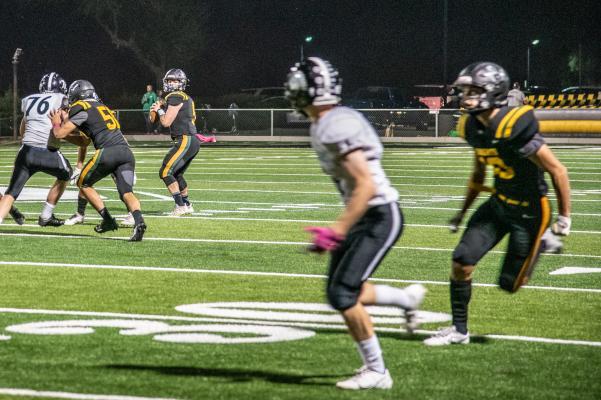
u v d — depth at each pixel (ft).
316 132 37.91
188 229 91.81
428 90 453.58
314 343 47.55
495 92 44.37
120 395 38.37
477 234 46.37
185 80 103.04
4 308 55.36
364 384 39.40
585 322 53.06
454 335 47.75
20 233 87.92
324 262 72.74
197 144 102.89
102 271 67.97
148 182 147.43
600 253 79.15
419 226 94.68
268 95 388.57
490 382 40.91
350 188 38.73
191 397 38.22
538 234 45.24
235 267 70.23
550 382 41.04
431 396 38.75
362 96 347.77
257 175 159.94
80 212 94.84
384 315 54.95
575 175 159.43
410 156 210.18
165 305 56.59
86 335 48.78
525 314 54.95
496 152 44.55
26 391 38.83
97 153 81.15
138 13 408.26
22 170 84.84
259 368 42.78
